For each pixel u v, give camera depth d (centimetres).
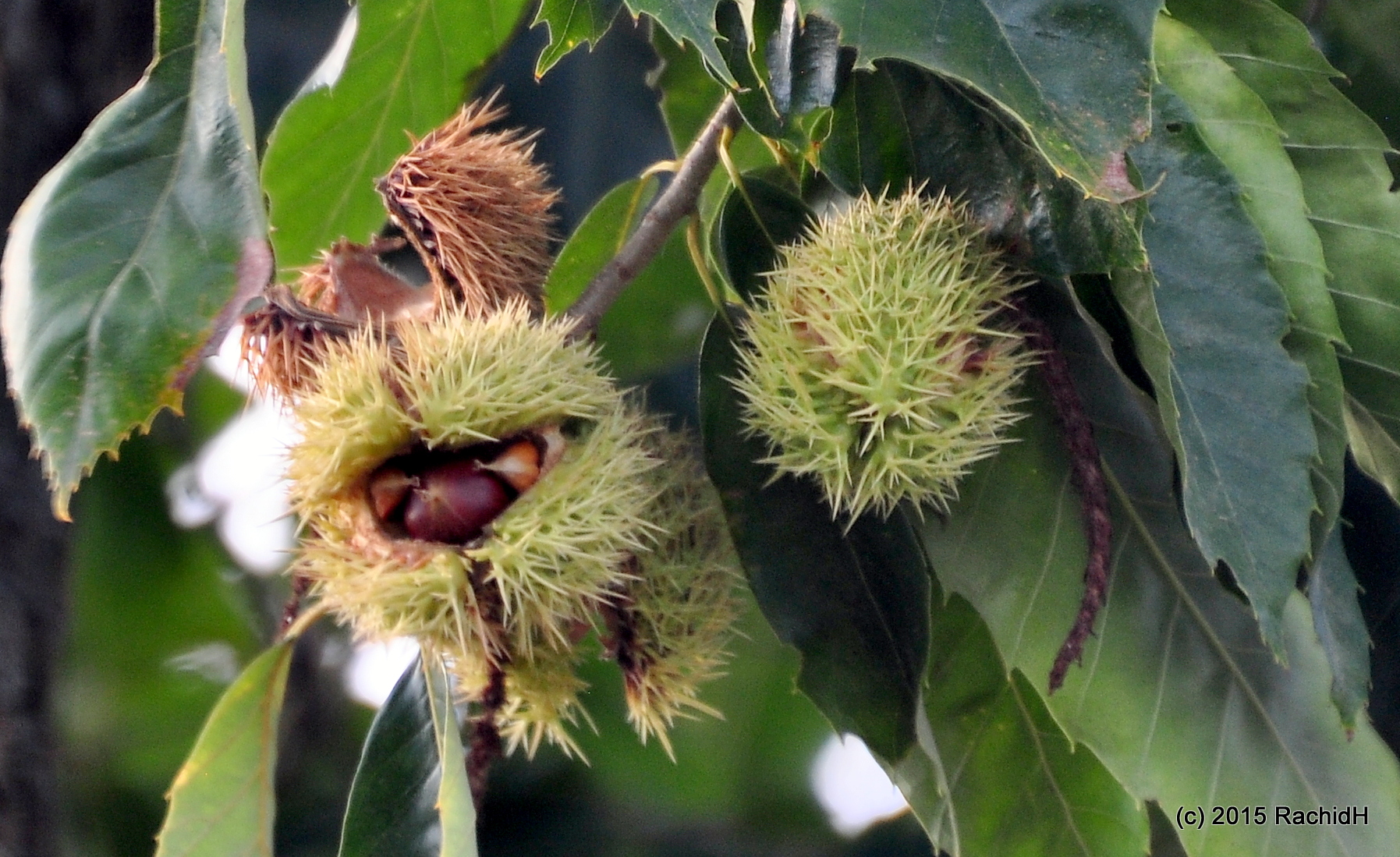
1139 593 204
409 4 209
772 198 205
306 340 202
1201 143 199
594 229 209
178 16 198
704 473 204
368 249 206
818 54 200
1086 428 201
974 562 204
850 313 199
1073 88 195
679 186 204
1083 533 204
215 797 203
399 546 199
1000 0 195
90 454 196
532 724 203
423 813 203
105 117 198
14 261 197
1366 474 205
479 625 199
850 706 203
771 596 202
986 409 200
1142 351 199
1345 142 203
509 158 204
